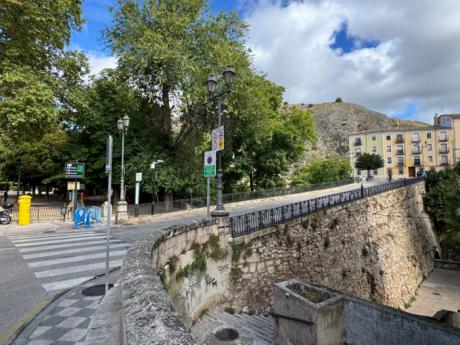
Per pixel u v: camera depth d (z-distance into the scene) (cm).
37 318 441
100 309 275
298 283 748
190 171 2089
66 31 1672
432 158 5853
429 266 2295
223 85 1717
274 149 2733
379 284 1564
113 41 1816
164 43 1644
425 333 559
